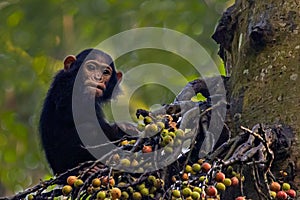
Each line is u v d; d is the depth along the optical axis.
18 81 18.91
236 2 8.90
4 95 19.20
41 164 19.06
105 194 6.58
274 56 7.96
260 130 7.03
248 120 7.85
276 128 7.49
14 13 19.06
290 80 7.80
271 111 7.73
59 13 18.91
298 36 7.97
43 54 18.77
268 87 7.89
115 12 18.78
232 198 7.56
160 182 6.88
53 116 10.23
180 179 6.78
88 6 18.88
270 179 7.24
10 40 18.94
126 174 6.98
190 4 18.88
